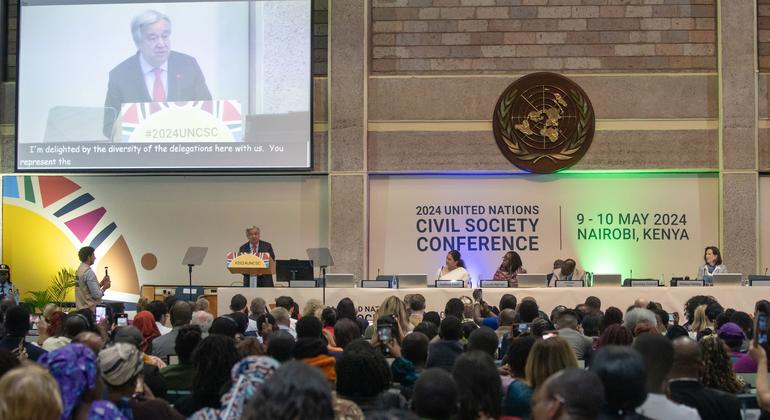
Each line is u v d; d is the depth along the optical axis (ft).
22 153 59.26
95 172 58.80
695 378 17.53
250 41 58.34
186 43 58.59
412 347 23.24
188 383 22.49
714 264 51.06
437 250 58.95
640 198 58.70
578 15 59.06
